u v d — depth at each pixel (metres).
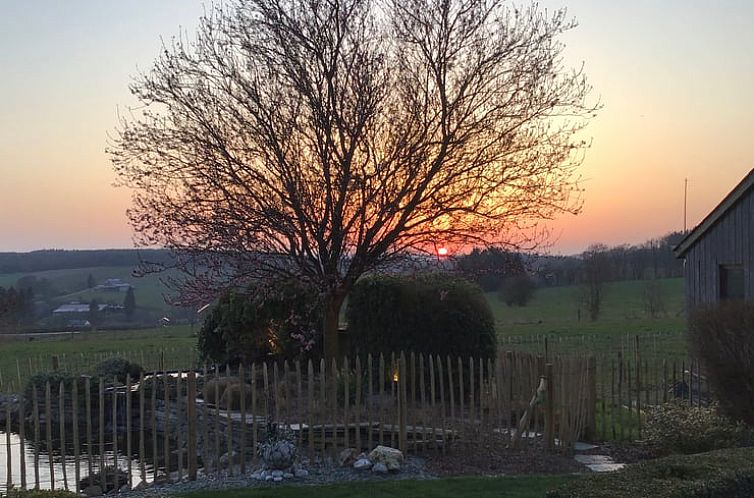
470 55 13.02
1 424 15.50
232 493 8.00
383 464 8.98
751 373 9.92
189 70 12.49
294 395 12.54
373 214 12.73
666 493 5.37
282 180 12.18
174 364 20.45
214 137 12.14
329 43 12.39
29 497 6.02
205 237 11.88
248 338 16.14
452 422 10.03
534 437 10.51
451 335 13.91
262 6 12.47
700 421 10.04
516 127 13.05
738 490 5.73
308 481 8.61
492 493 7.76
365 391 12.68
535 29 13.36
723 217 15.78
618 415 11.78
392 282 14.28
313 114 12.25
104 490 8.70
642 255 43.09
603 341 25.50
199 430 12.34
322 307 14.11
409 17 13.09
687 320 12.99
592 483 5.68
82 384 14.83
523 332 32.06
